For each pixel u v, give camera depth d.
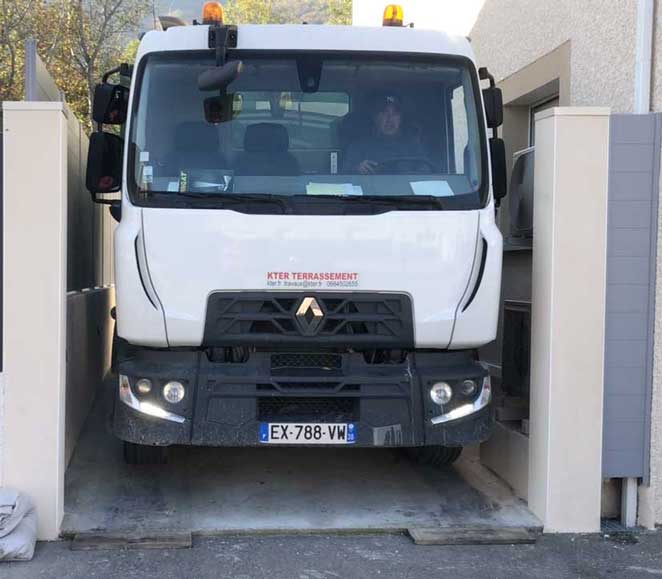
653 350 4.82
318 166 4.73
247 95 4.77
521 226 5.36
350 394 4.58
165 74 4.77
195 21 5.54
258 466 5.85
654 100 5.23
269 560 4.29
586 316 4.70
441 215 4.64
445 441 4.64
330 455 6.16
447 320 4.61
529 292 5.25
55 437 4.38
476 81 4.96
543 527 4.76
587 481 4.75
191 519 4.77
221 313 4.50
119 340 4.91
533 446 4.95
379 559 4.34
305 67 4.84
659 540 4.70
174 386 4.54
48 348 4.35
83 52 19.16
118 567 4.14
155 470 5.64
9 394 4.33
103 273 8.59
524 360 5.29
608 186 4.75
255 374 4.56
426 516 4.91
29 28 18.52
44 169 4.31
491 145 5.05
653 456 4.84
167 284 4.49
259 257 4.50
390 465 5.93
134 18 19.80
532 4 7.34
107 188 4.98
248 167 4.68
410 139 4.82
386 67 4.90
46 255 4.32
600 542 4.65
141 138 4.68
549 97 7.64
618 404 4.83
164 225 4.50
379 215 4.58
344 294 4.54
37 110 4.29
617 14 5.72
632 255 4.80
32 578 3.99
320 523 4.76
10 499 4.16
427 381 4.63
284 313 4.52
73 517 4.71
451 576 4.15
